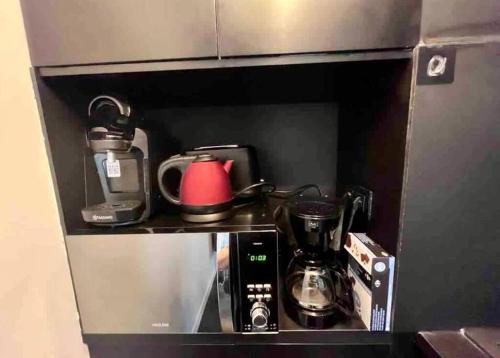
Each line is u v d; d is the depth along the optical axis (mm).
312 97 949
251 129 1011
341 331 685
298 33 569
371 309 650
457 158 576
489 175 579
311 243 739
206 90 854
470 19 537
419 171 583
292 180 1028
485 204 589
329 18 561
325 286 723
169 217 773
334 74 752
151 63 603
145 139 754
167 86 806
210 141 1017
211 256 681
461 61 546
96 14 582
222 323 704
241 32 573
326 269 741
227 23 572
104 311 720
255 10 565
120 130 748
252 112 1000
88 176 769
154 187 788
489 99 557
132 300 712
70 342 689
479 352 572
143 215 744
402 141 588
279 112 1000
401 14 548
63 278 679
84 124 772
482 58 544
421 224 601
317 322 699
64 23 588
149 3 573
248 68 647
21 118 577
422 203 594
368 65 672
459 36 543
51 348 627
